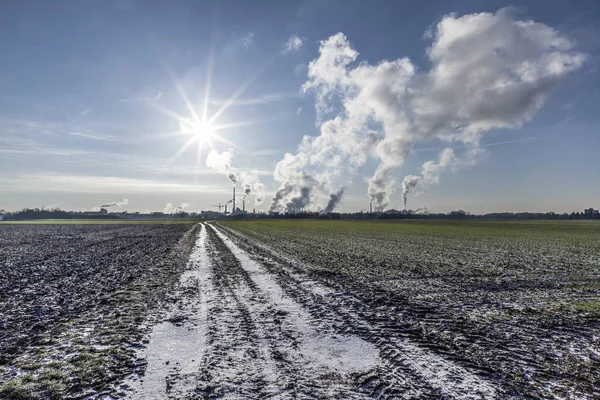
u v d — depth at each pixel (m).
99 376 5.45
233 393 4.88
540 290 12.40
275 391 4.93
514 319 8.70
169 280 13.95
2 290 12.09
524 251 27.06
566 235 51.25
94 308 9.67
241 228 70.12
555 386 5.10
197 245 30.41
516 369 5.70
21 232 53.38
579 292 12.07
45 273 15.66
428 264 19.03
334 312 9.28
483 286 13.05
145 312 9.23
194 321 8.41
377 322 8.39
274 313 9.14
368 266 18.08
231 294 11.41
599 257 22.98
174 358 6.14
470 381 5.25
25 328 7.94
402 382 5.21
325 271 16.22
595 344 6.88
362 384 5.16
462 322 8.42
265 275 15.14
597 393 4.89
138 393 4.89
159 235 45.19
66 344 6.88
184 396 4.80
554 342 7.01
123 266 17.86
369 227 81.19
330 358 6.16
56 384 5.18
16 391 4.98
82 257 21.67
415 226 90.44
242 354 6.33
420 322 8.41
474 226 91.56
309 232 55.62
